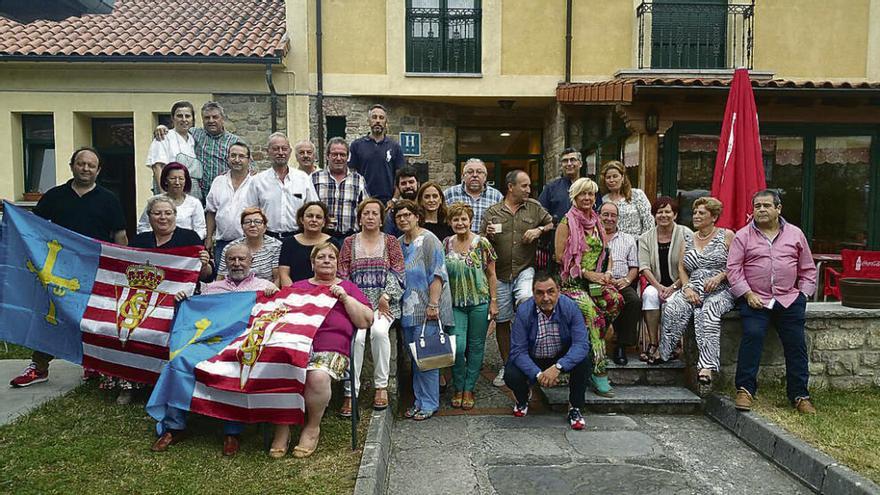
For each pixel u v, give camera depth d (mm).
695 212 5230
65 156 9508
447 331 5023
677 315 5137
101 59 9000
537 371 4625
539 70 9836
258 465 3818
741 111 5754
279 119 9609
